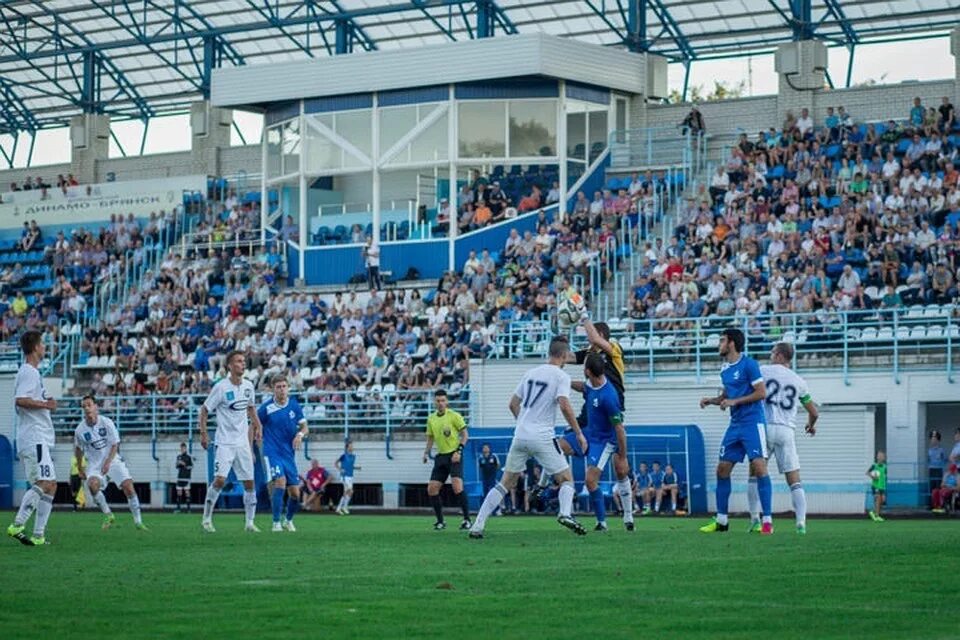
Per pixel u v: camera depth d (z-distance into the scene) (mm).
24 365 22266
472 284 54406
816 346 45469
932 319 43781
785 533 24641
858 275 46844
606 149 59188
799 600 13477
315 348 55031
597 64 58438
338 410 50594
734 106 59000
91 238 67375
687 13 60812
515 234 55656
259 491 49062
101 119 75250
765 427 24625
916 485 42781
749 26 60438
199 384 55656
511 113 58375
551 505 44188
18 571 16641
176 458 53281
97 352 60625
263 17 67875
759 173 53281
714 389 45375
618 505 43875
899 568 16500
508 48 57250
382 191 59844
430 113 58938
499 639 11039
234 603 13219
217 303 61125
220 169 71188
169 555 19453
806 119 54938
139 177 73625
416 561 17953
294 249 61125
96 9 70125
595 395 25250
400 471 49406
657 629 11586
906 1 57062
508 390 47719
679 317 48031
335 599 13523
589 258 52625
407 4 62531
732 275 48438
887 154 51031
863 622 11977
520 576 15734
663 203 55219
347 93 60156
